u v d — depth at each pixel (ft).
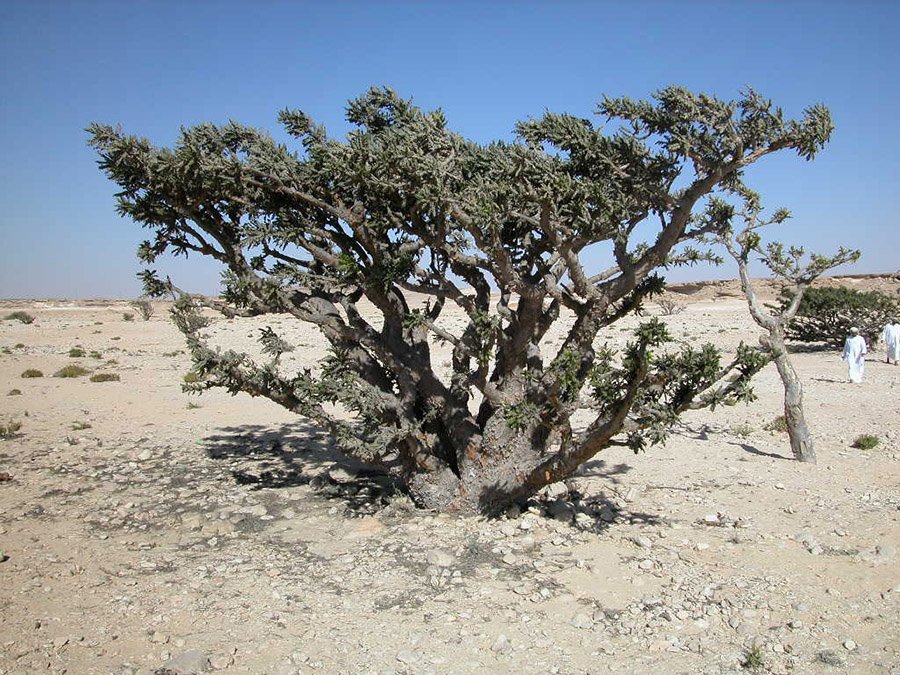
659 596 20.42
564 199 21.99
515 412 22.89
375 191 23.68
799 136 21.44
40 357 93.30
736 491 31.14
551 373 23.16
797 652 17.47
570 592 20.59
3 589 20.35
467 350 25.13
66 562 22.68
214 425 46.55
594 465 35.68
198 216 25.90
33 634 17.62
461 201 21.83
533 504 28.58
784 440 41.37
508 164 21.11
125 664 16.37
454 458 28.19
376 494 30.45
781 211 36.81
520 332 24.90
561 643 17.80
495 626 18.56
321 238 26.94
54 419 48.42
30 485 32.07
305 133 27.02
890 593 20.65
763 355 23.36
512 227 26.12
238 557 23.27
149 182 24.79
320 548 24.13
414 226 23.97
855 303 90.68
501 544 23.98
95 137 23.79
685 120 21.85
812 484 31.99
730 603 19.98
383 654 17.15
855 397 55.31
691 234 25.09
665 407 22.74
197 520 26.78
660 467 35.14
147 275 26.13
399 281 24.95
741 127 21.83
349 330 26.43
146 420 48.39
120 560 22.94
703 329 124.77
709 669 16.74
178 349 105.81
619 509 28.68
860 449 38.60
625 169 22.77
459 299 25.36
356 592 20.53
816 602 20.12
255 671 16.22
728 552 23.88
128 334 135.23
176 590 20.52
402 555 23.20
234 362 26.27
